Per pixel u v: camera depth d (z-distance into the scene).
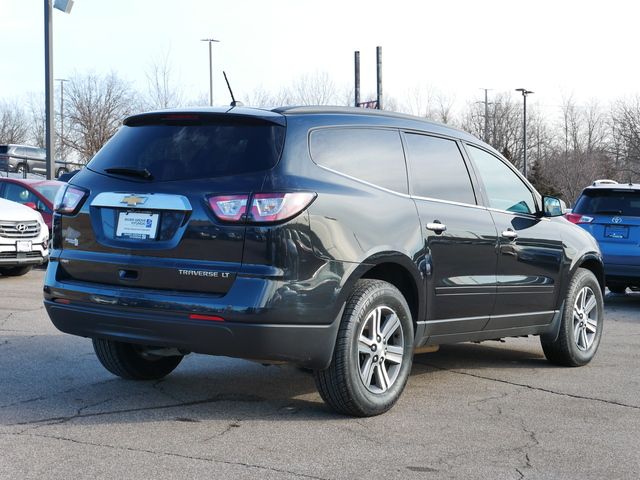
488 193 6.11
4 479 3.74
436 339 5.62
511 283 6.16
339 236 4.73
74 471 3.87
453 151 5.91
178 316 4.57
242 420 4.86
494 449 4.45
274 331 4.46
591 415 5.25
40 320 8.36
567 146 65.81
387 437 4.61
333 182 4.83
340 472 3.98
